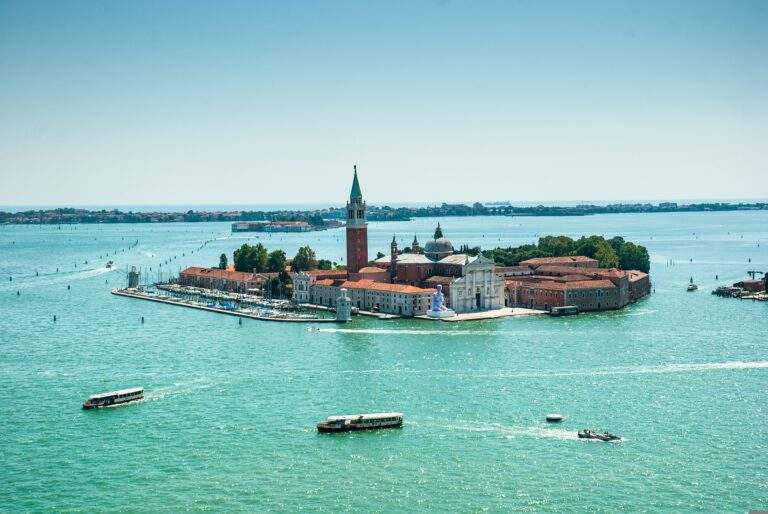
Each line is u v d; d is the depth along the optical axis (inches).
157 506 6422.2
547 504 6402.6
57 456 7445.9
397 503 6451.8
